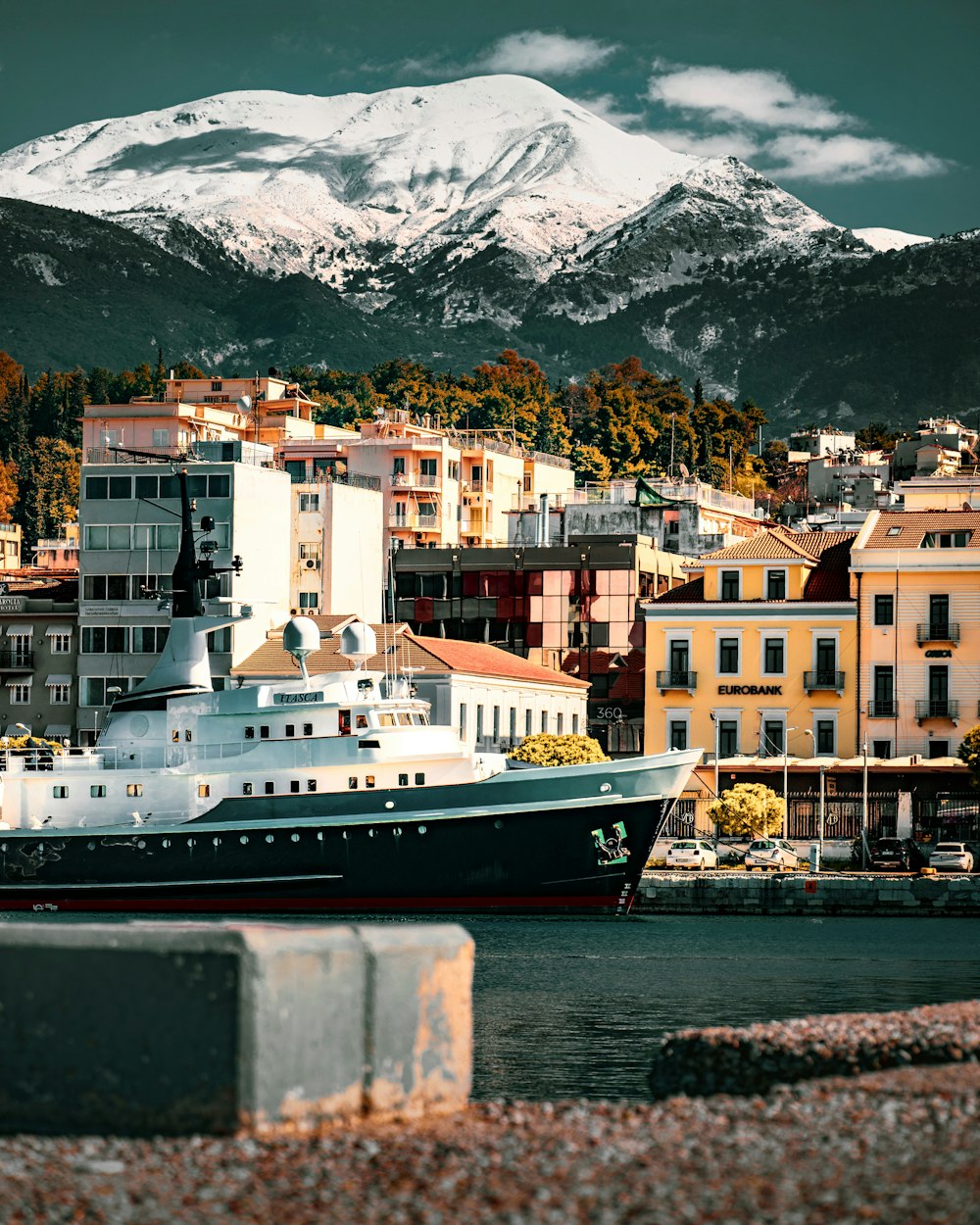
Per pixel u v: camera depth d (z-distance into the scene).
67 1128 34.34
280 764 99.38
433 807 97.75
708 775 137.88
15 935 34.88
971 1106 35.28
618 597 173.25
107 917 100.12
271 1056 34.19
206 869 99.50
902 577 138.38
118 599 163.62
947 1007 47.22
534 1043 60.47
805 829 131.75
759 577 142.50
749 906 108.12
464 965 37.88
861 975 78.81
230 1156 32.25
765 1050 41.94
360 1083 35.69
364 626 102.25
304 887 98.38
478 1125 35.56
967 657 136.62
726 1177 30.58
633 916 103.12
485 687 151.38
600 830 98.00
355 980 35.62
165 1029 34.06
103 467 164.88
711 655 142.62
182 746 101.50
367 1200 29.80
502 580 176.75
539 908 98.50
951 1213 28.02
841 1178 30.23
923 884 107.69
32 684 167.25
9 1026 34.75
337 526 180.50
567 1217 28.53
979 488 187.00
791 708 140.12
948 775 133.12
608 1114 36.62
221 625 105.62
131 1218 28.80
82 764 102.75
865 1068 41.28
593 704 173.25
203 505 162.75
